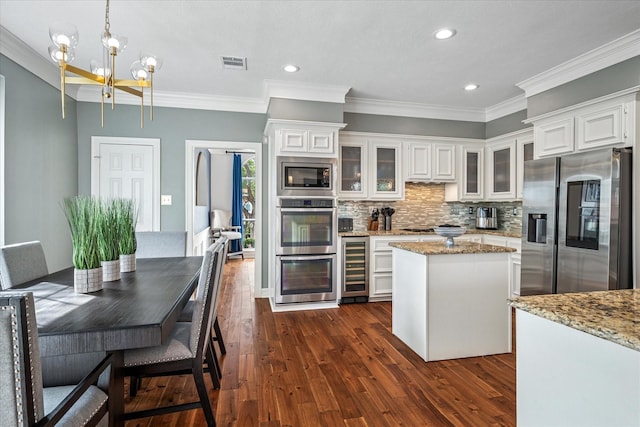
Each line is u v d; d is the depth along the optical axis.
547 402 1.04
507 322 2.75
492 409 1.96
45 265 2.31
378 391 2.15
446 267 2.61
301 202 3.85
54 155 3.50
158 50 2.99
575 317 0.96
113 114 4.06
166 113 4.18
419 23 2.53
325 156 3.89
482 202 5.21
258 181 4.43
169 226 4.20
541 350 1.07
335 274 4.01
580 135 3.06
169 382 2.29
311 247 3.90
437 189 5.10
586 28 2.59
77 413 1.17
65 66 1.74
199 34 2.71
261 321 3.50
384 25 2.56
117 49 1.91
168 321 1.40
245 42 2.84
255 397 2.08
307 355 2.68
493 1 2.25
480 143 4.87
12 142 2.85
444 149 4.72
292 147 3.79
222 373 2.38
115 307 1.51
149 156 4.14
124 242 2.33
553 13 2.39
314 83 3.78
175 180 4.21
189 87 3.93
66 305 1.54
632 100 2.65
